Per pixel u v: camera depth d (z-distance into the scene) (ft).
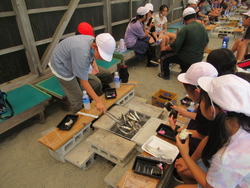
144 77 13.21
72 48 6.45
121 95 8.87
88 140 6.58
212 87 3.22
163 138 6.45
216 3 26.50
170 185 6.07
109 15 14.39
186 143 4.58
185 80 5.42
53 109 10.00
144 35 13.57
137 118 7.84
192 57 11.19
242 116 3.08
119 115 7.80
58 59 7.09
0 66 9.66
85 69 6.56
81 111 7.90
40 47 10.90
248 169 3.21
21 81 10.32
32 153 7.48
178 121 7.16
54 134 6.73
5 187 6.28
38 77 11.00
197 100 5.42
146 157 5.55
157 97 9.27
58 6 10.90
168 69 12.58
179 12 24.68
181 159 5.50
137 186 4.93
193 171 4.17
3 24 9.13
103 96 8.93
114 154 6.04
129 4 16.11
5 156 7.38
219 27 22.24
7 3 8.92
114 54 13.17
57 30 11.00
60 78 7.62
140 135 6.73
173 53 11.83
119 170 6.07
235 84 2.99
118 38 16.43
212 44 18.89
